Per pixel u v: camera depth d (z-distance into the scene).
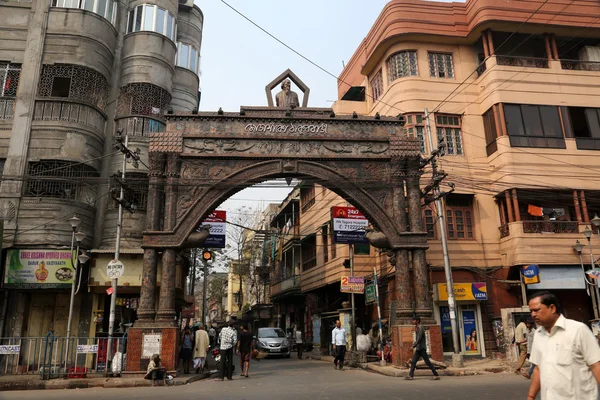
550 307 3.72
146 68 20.75
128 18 21.56
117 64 20.97
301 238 29.91
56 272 16.80
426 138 20.78
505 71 20.77
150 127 20.12
